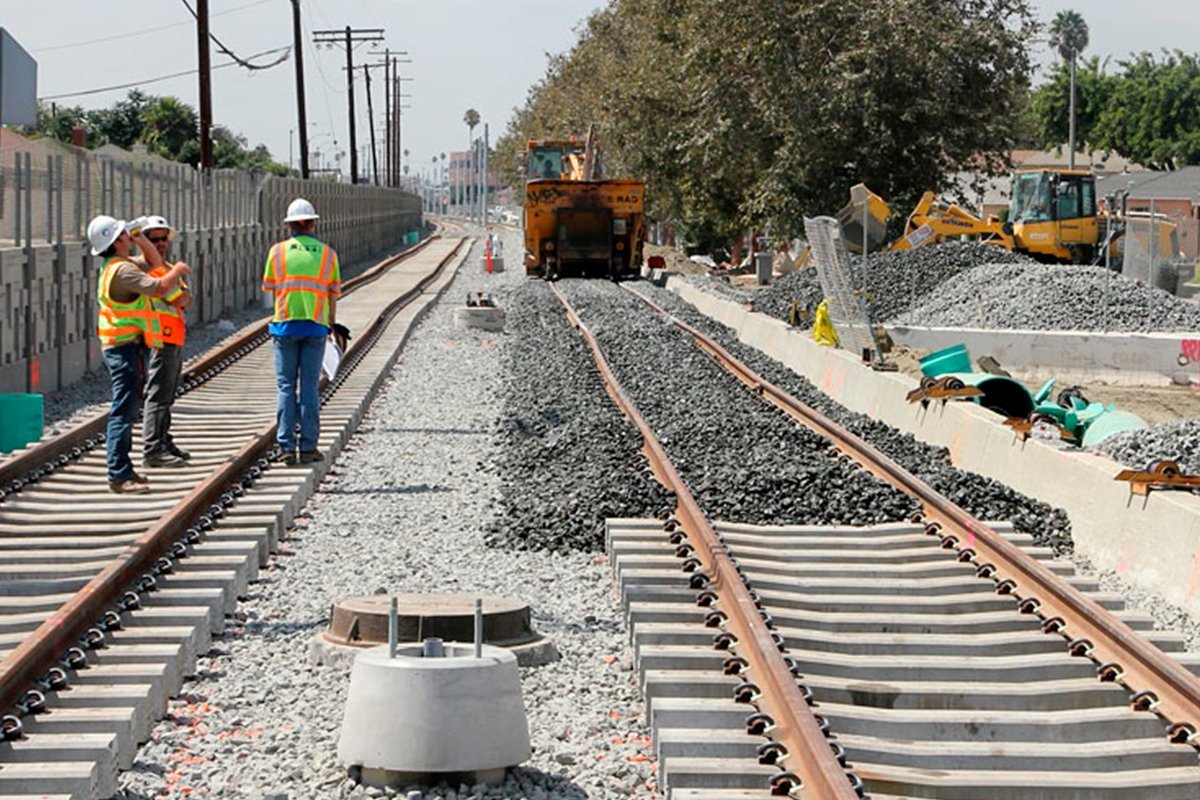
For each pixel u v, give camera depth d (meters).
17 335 24.61
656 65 70.19
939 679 10.39
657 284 64.62
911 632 11.59
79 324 29.47
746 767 8.17
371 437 21.92
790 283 45.53
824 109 56.50
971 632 11.59
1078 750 8.86
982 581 13.00
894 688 9.91
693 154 62.88
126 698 9.05
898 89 57.44
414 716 8.28
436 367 31.78
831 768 7.47
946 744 8.87
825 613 12.02
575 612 12.32
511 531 15.07
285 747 8.86
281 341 18.00
